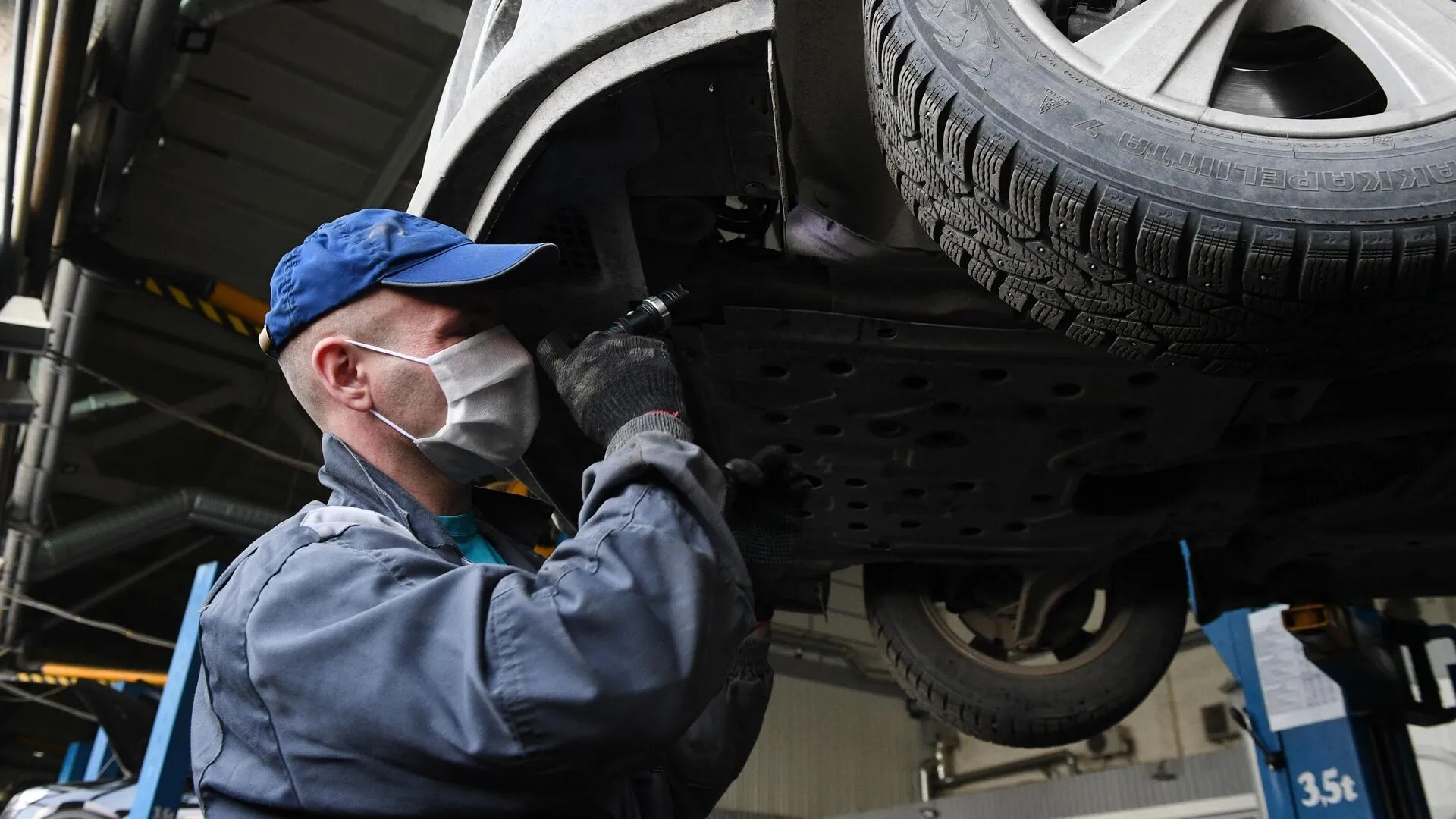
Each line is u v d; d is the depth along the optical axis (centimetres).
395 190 789
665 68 142
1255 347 124
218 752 89
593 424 104
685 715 82
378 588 85
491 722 77
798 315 169
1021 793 1102
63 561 884
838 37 151
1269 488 215
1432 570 268
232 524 917
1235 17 126
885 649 274
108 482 1044
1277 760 338
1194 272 117
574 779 81
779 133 142
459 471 109
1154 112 121
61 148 504
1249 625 356
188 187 764
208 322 902
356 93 696
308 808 80
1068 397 171
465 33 196
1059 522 208
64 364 720
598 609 80
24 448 816
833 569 245
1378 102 137
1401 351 125
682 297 123
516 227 163
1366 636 321
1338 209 113
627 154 154
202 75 669
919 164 134
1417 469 203
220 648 87
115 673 1038
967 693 261
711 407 185
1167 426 176
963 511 205
